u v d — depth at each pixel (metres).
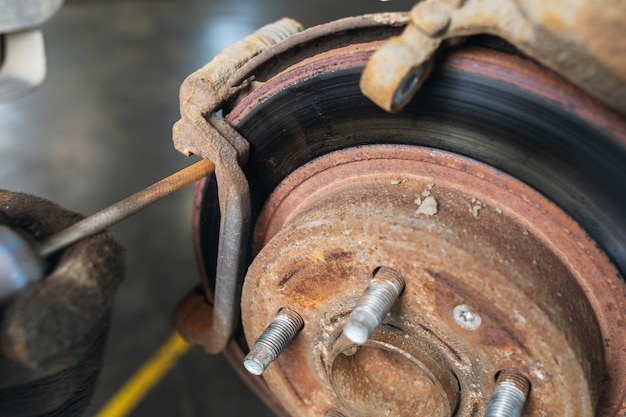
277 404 0.49
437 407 0.36
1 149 1.02
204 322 0.45
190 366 0.81
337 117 0.36
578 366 0.30
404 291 0.32
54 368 0.30
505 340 0.31
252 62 0.37
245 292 0.37
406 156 0.35
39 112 1.11
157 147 1.06
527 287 0.30
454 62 0.31
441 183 0.34
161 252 0.92
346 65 0.34
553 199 0.33
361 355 0.38
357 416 0.37
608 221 0.32
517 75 0.31
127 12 1.40
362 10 1.37
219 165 0.37
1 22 0.45
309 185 0.39
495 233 0.31
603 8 0.25
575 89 0.30
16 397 0.31
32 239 0.30
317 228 0.32
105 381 0.77
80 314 0.29
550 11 0.26
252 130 0.38
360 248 0.32
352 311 0.32
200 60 1.26
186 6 1.41
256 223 0.41
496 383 0.32
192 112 0.37
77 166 1.01
